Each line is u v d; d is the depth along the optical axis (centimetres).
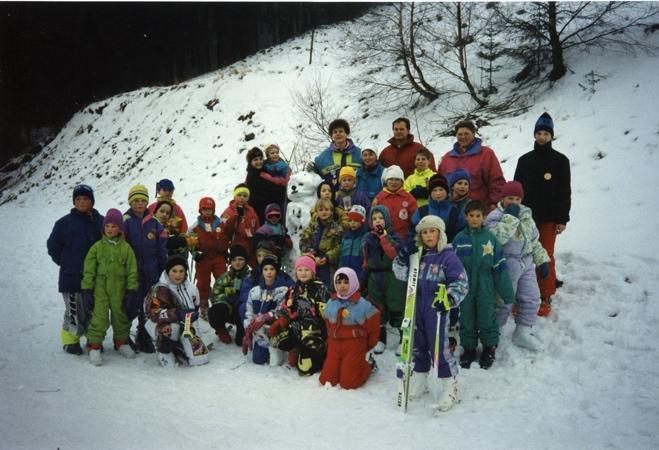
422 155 653
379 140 1247
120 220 592
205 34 2748
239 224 723
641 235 668
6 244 1428
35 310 801
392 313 595
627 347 523
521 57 1155
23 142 3047
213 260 728
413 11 1276
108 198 1827
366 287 625
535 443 396
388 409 462
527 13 1233
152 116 2197
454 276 469
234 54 2669
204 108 1950
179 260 588
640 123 853
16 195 2348
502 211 575
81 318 595
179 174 1686
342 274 511
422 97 1301
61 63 3123
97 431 416
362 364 513
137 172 1905
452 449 391
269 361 581
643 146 809
